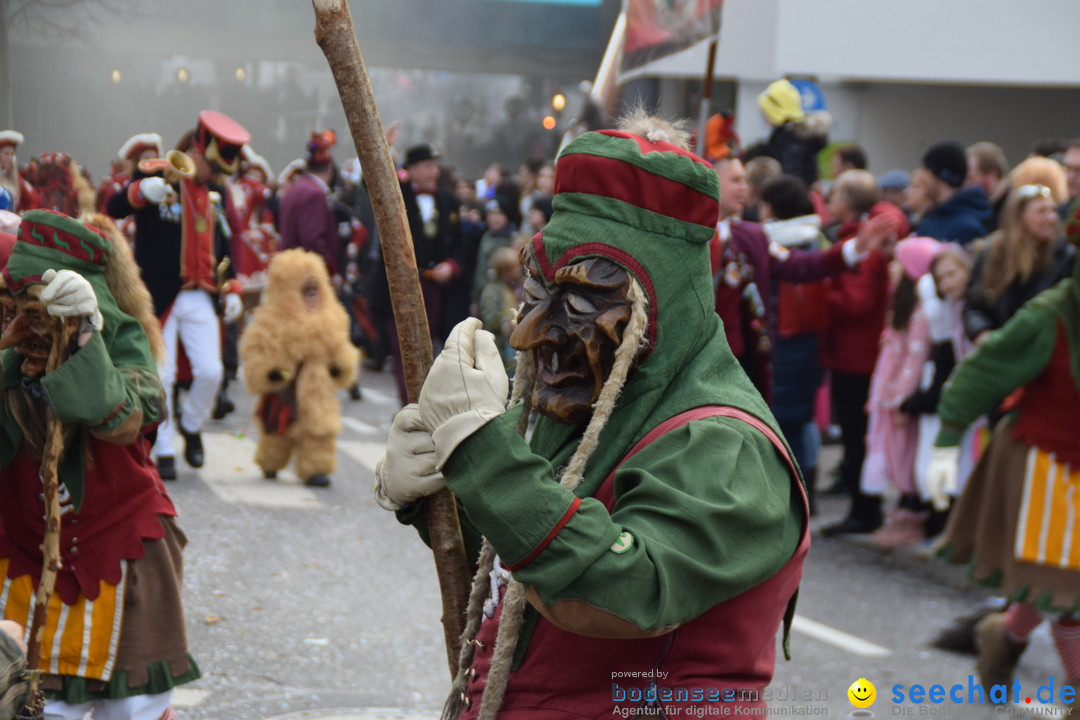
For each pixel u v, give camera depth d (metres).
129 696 2.81
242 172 11.25
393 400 10.05
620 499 1.52
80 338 2.66
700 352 1.66
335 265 9.64
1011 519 3.80
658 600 1.42
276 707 3.75
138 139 10.31
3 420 2.77
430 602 4.92
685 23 6.45
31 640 2.60
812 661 4.39
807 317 6.29
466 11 16.88
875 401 6.04
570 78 17.41
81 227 2.80
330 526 5.98
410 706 3.80
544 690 1.63
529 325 1.62
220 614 4.62
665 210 1.59
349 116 1.76
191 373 6.94
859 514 6.37
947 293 5.55
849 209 6.77
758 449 1.55
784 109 8.48
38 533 2.82
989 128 11.97
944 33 9.49
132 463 2.86
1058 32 9.37
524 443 1.47
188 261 6.71
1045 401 3.76
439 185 9.52
